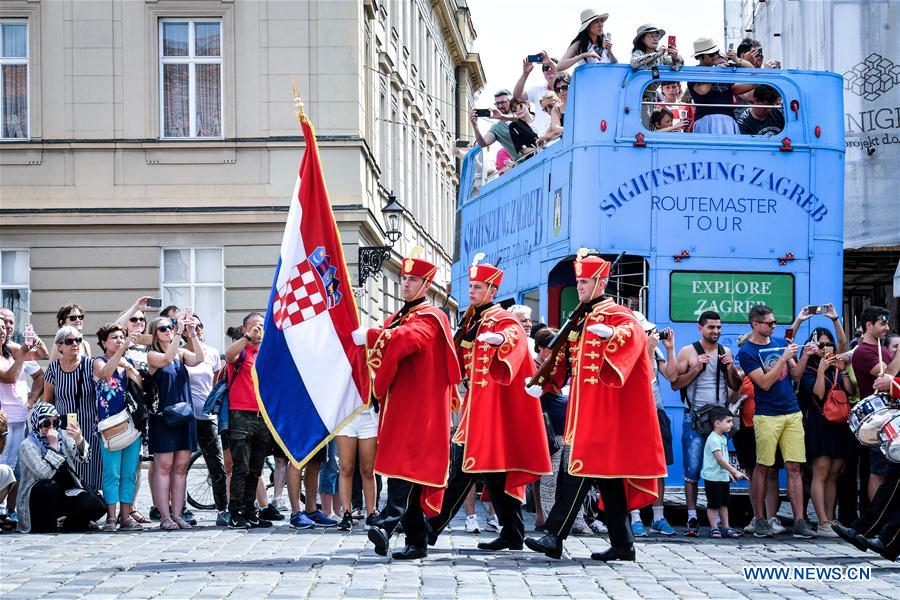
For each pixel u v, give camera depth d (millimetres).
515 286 14617
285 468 13250
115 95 25047
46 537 10914
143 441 11930
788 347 10648
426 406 8805
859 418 9258
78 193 24969
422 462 8781
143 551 9773
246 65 25219
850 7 16672
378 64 29703
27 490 11297
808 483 12031
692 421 11164
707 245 12062
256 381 9781
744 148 12156
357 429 11227
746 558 9500
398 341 8625
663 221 12070
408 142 36500
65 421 11602
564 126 12664
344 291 9844
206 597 7344
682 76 12234
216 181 25062
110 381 11586
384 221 29406
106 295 24922
